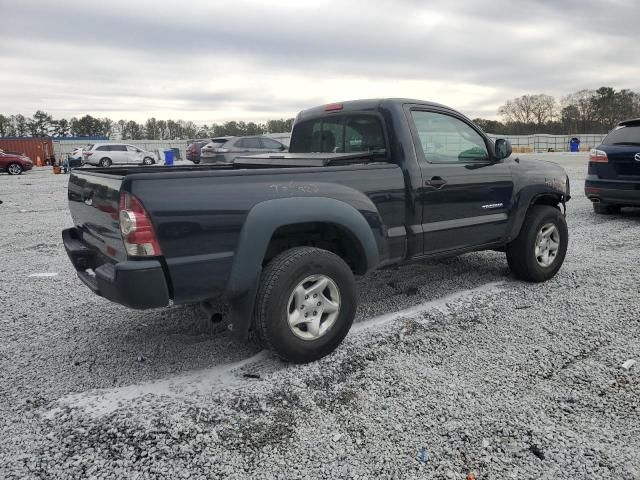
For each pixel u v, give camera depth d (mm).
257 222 3154
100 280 3113
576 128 80500
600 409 2836
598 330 3879
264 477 2352
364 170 3752
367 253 3658
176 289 2975
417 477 2332
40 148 44000
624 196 8227
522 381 3152
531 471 2357
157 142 54781
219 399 3006
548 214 5051
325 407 2914
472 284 5152
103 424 2766
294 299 3352
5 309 4652
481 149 4703
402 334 3871
